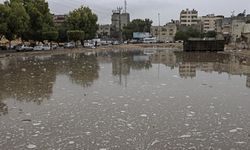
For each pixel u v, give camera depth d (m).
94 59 45.56
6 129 10.59
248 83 20.50
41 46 66.38
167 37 157.00
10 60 43.00
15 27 51.09
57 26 87.88
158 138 9.57
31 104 14.47
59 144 9.12
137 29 150.50
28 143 9.22
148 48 86.38
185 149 8.69
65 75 25.64
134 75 25.31
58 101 14.98
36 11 60.12
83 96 16.17
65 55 55.50
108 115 12.27
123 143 9.16
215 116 12.04
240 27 96.94
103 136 9.77
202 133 10.01
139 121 11.40
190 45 66.88
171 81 21.52
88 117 11.99
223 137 9.62
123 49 80.88
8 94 17.03
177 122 11.24
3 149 8.76
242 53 52.12
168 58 46.62
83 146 8.95
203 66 32.97
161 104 14.17
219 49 66.12
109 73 26.94
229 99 15.23
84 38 82.38
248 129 10.38
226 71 27.89
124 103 14.41
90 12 83.81
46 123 11.25
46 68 31.77
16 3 53.12
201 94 16.53
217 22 146.00
